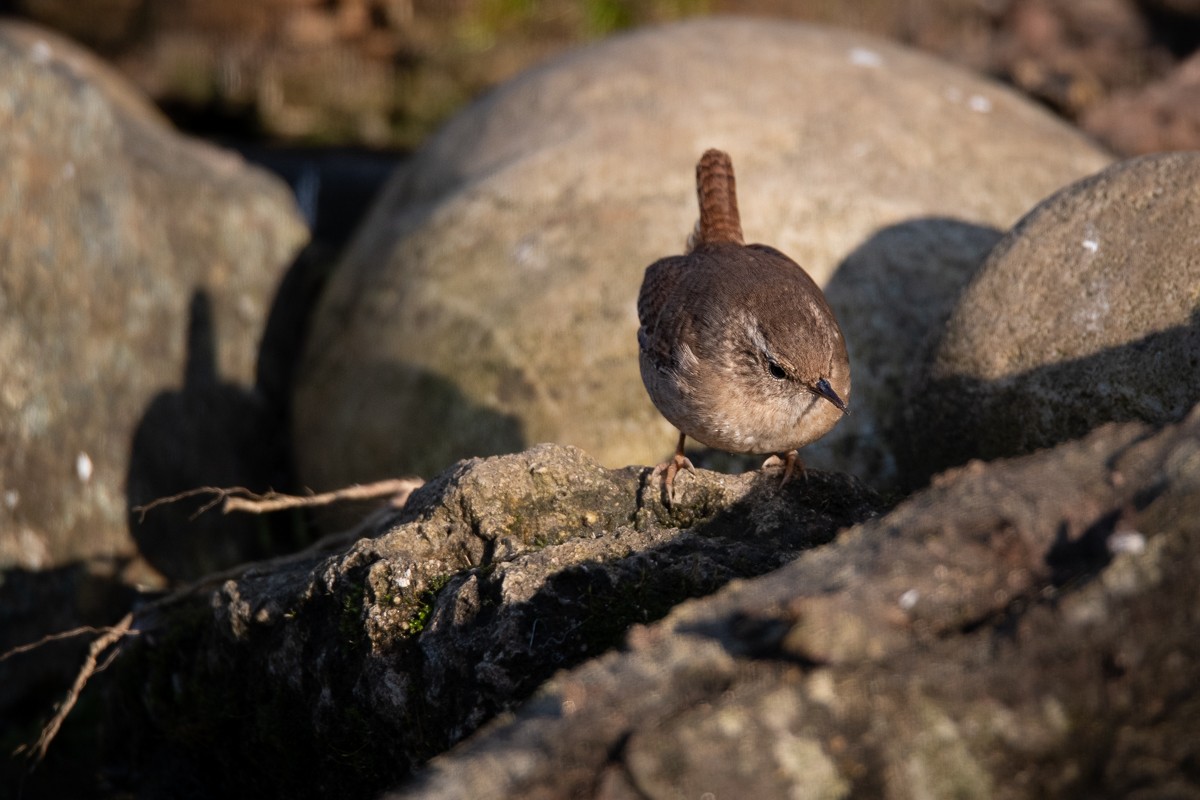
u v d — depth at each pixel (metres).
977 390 9.07
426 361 12.21
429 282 12.67
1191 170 8.47
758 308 8.41
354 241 14.93
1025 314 8.88
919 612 5.16
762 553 7.19
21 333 11.72
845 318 11.43
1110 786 4.78
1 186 11.84
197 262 14.32
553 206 12.59
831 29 15.32
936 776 4.79
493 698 6.79
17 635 11.27
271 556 13.41
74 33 22.06
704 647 5.25
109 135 13.19
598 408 11.27
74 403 12.06
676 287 8.98
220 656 8.55
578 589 6.99
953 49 21.47
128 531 12.25
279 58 22.47
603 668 5.34
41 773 10.59
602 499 7.87
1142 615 4.92
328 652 7.63
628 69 14.04
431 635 7.12
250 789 8.60
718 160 10.03
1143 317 8.23
